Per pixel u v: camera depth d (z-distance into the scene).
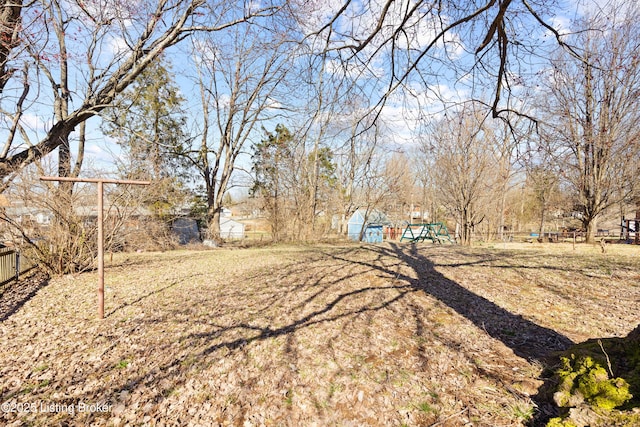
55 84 10.45
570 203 23.80
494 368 3.80
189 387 3.62
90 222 10.84
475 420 2.91
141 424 3.03
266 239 24.12
